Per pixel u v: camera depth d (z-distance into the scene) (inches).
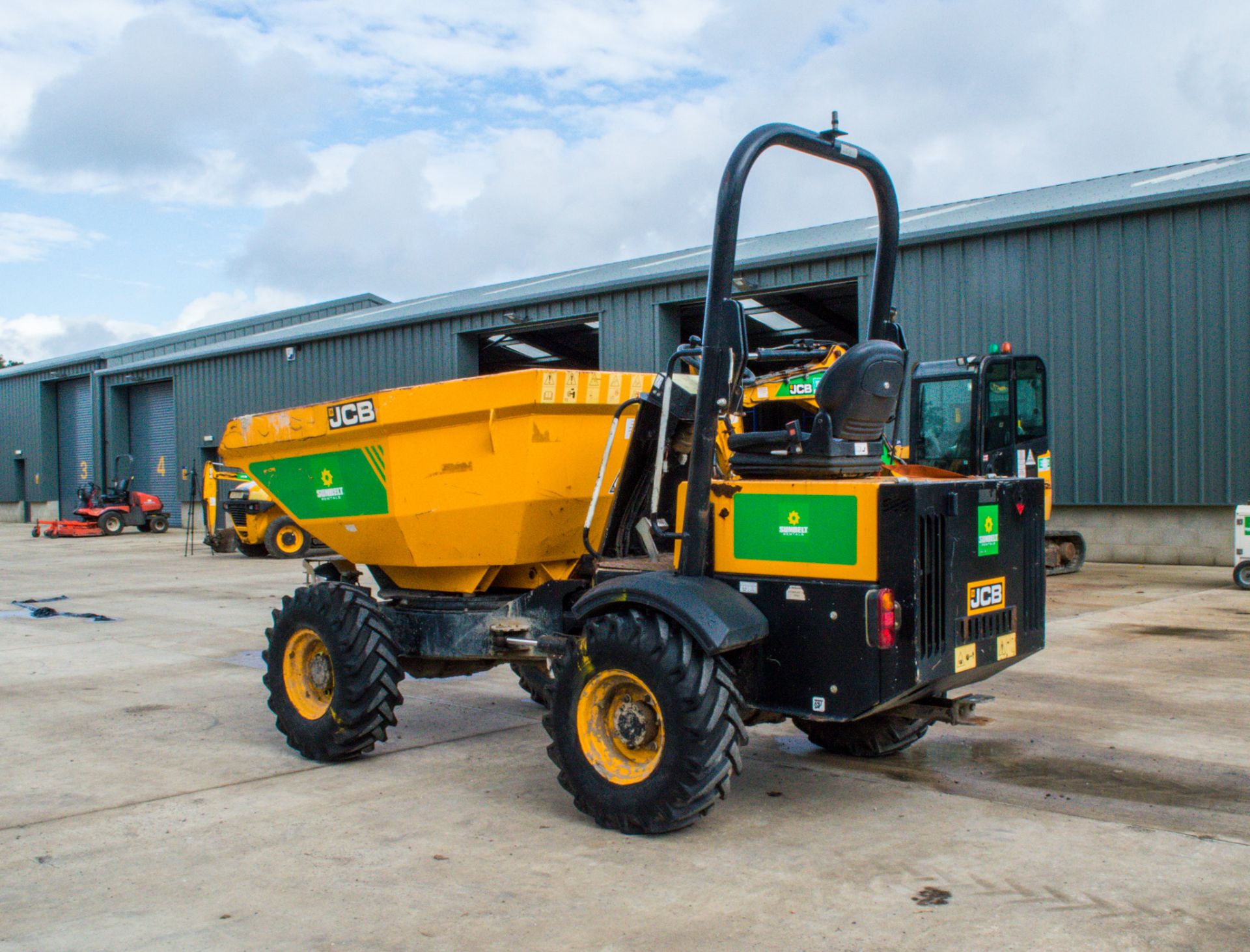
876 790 191.0
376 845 163.8
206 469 866.1
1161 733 231.0
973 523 167.2
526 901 140.4
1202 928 130.0
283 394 1147.3
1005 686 280.2
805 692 162.9
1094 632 365.7
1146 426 607.8
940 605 159.9
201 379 1272.1
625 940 127.9
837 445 168.7
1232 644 341.1
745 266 745.6
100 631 409.7
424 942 128.2
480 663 240.7
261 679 308.0
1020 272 645.9
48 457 1640.0
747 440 175.8
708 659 161.2
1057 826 169.8
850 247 700.0
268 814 180.4
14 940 130.3
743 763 210.7
